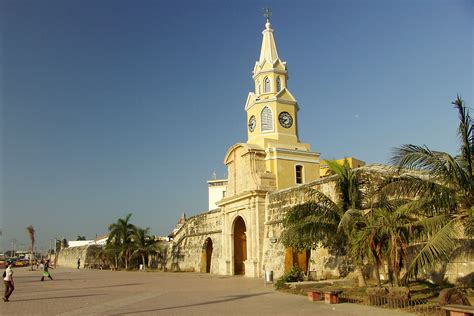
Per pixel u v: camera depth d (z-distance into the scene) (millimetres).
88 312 16406
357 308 16016
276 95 43781
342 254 26406
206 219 48188
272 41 46219
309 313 15070
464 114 16234
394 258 17453
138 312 16094
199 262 48656
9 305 19281
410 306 15508
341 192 21641
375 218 18844
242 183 39812
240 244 40438
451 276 20109
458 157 16438
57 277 43531
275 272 32719
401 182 17391
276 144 41688
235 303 18156
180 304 18203
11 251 147000
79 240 141875
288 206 32875
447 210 16562
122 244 64250
